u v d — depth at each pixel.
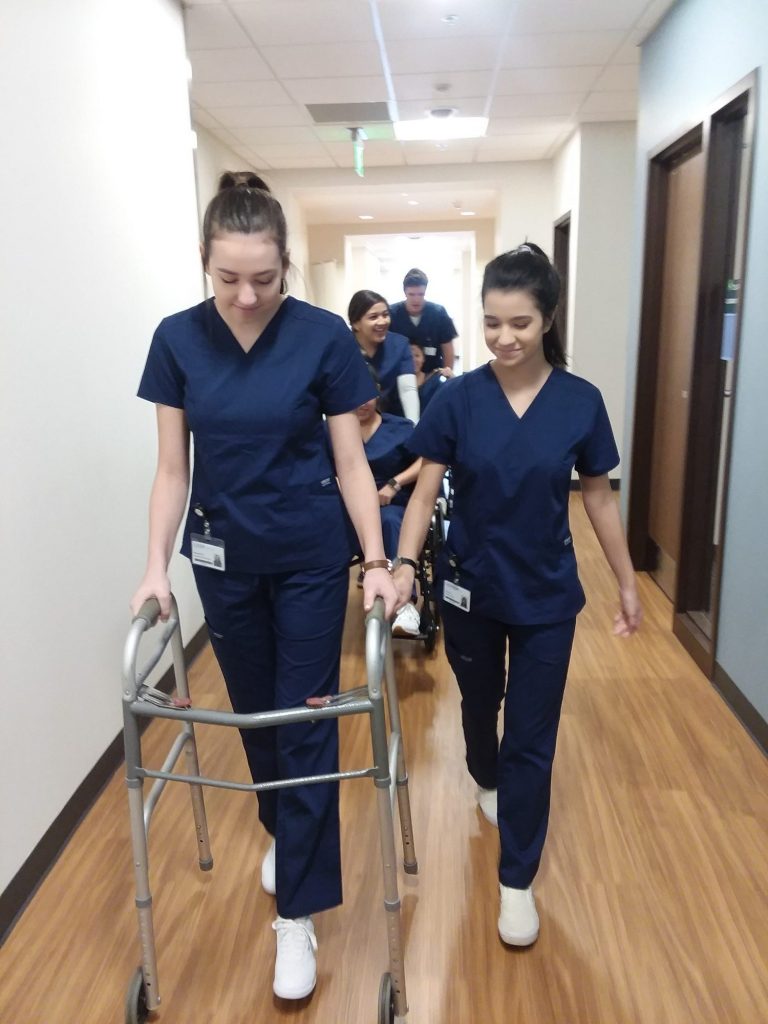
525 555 1.54
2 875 1.71
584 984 1.56
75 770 2.09
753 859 1.90
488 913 1.75
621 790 2.19
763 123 2.38
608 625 3.40
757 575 2.42
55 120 2.02
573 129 5.67
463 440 1.55
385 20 3.58
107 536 2.32
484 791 2.04
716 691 2.76
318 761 1.50
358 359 1.46
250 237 1.23
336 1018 1.50
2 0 1.75
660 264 3.82
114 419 2.39
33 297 1.88
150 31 2.81
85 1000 1.55
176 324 1.43
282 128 5.53
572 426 1.51
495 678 1.76
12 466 1.78
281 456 1.41
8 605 1.76
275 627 1.54
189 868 1.91
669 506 3.71
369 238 11.12
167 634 1.50
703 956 1.62
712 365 3.12
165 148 2.95
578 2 3.39
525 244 1.48
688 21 3.17
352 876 1.88
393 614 1.39
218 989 1.57
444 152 6.40
